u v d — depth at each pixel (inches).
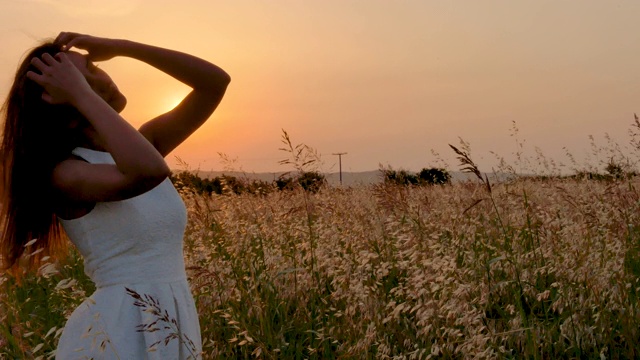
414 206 269.6
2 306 184.1
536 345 174.7
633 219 244.4
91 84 122.0
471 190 308.8
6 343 165.5
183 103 137.6
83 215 114.3
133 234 112.7
